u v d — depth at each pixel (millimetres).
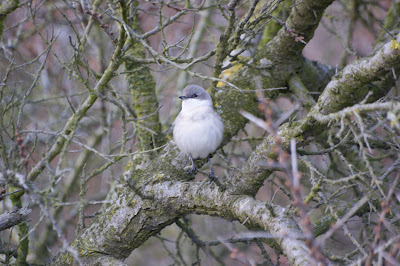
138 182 9711
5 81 9633
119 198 9852
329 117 6980
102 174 14914
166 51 9953
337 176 12523
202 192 8883
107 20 13297
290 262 6574
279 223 7145
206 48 15305
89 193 14719
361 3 13375
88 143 14633
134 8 11219
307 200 6906
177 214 9375
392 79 11055
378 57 7695
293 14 10492
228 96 10969
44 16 13922
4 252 9852
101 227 9742
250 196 8344
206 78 8422
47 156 9945
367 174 8117
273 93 11211
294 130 7773
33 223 13938
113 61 9805
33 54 13891
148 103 11633
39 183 13180
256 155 8344
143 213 9430
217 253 14172
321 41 15812
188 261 14125
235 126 10898
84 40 11086
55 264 9797
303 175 11766
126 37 10188
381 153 12516
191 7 10938
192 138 9516
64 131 9883
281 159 4672
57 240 13578
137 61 10016
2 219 8555
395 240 4934
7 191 9812
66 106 14156
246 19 9055
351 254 7898
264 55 11219
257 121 4762
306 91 11008
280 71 11180
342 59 13086
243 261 5527
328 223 9500
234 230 13383
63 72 14352
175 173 9812
